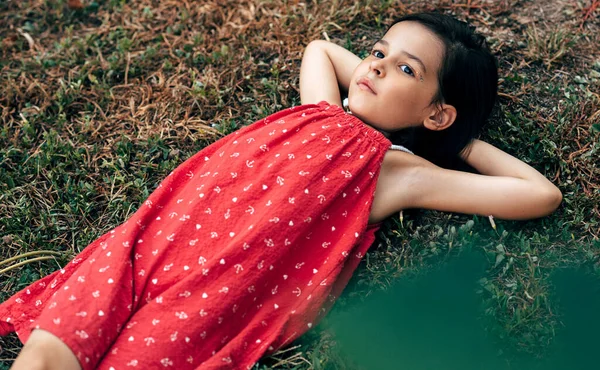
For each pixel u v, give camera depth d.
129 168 2.98
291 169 2.45
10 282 2.61
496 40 3.31
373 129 2.64
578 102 3.04
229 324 2.26
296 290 2.38
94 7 3.71
